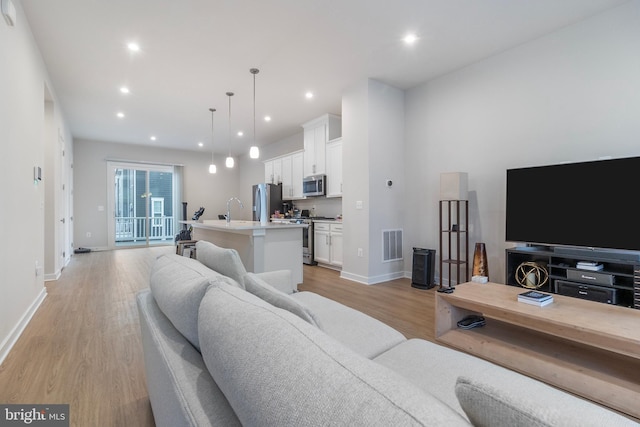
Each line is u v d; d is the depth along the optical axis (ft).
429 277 12.82
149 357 3.96
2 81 6.94
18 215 8.09
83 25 9.48
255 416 1.74
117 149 25.49
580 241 8.88
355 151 14.20
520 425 1.47
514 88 11.03
